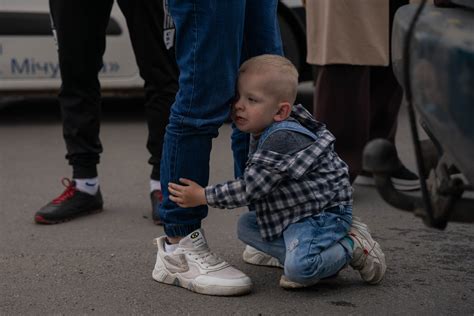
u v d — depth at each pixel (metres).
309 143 3.52
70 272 4.09
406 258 4.23
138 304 3.63
